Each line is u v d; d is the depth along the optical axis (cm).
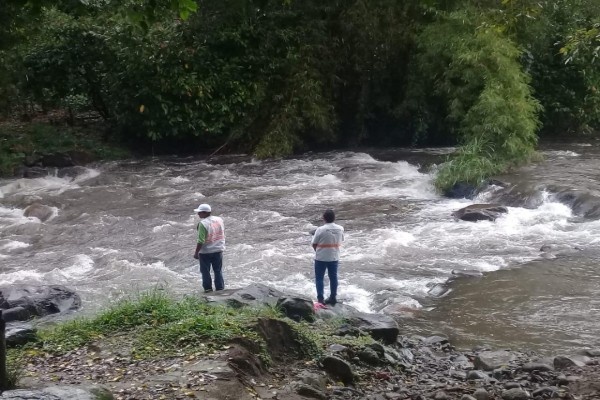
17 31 1767
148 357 720
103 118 2770
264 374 720
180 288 1254
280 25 2630
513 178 1894
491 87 2170
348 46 2616
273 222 1700
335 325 980
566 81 2764
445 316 1114
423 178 2105
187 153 2675
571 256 1380
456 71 2348
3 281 1325
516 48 2359
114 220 1745
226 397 625
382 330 973
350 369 773
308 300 1043
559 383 784
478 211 1658
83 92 2625
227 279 1302
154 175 2281
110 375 676
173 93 2528
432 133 2636
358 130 2667
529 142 2178
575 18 2683
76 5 830
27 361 741
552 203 1702
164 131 2566
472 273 1298
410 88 2558
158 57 2523
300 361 782
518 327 1057
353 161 2394
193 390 626
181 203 1914
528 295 1188
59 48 2528
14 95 2528
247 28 2584
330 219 1143
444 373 846
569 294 1186
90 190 2073
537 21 2498
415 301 1169
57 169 2319
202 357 703
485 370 864
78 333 827
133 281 1306
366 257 1412
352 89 2678
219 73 2588
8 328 853
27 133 2488
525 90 2238
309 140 2645
